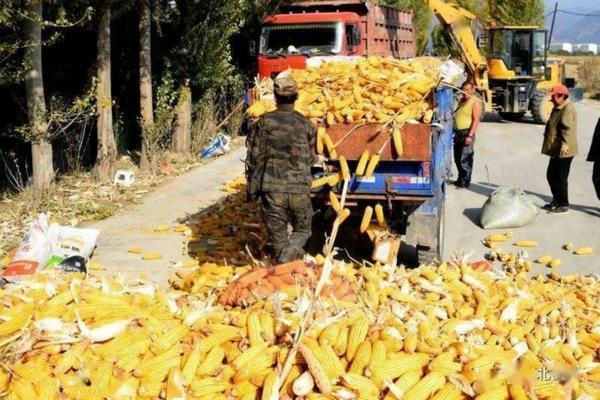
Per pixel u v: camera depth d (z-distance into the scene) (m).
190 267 8.04
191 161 16.23
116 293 4.96
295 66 16.97
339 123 7.11
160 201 12.06
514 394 3.81
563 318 5.50
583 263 8.63
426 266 6.49
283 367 3.84
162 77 15.77
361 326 4.16
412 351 4.11
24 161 13.57
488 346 4.56
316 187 7.29
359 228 8.13
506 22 42.22
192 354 3.95
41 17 11.02
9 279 6.70
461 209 11.34
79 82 15.03
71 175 13.77
